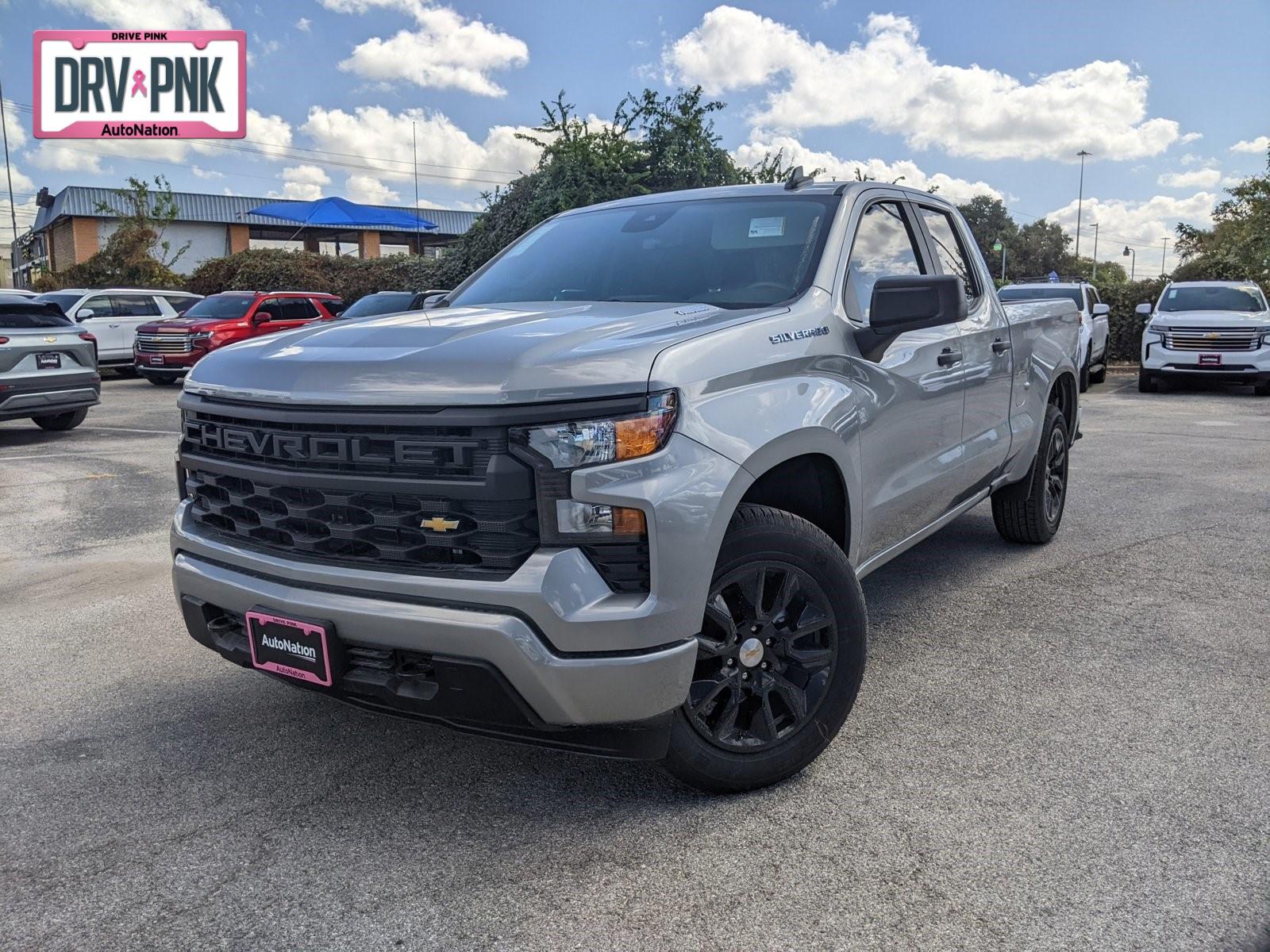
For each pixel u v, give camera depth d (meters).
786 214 3.55
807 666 2.86
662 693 2.46
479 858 2.53
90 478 8.34
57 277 33.62
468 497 2.38
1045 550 5.46
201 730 3.34
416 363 2.50
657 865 2.48
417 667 2.54
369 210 32.34
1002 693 3.52
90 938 2.23
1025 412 4.92
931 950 2.14
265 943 2.21
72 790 2.92
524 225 18.34
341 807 2.81
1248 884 2.34
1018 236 93.06
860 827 2.64
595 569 2.41
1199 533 5.77
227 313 17.69
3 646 4.23
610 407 2.40
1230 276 23.30
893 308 3.08
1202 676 3.63
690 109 17.30
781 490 3.07
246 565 2.77
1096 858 2.46
